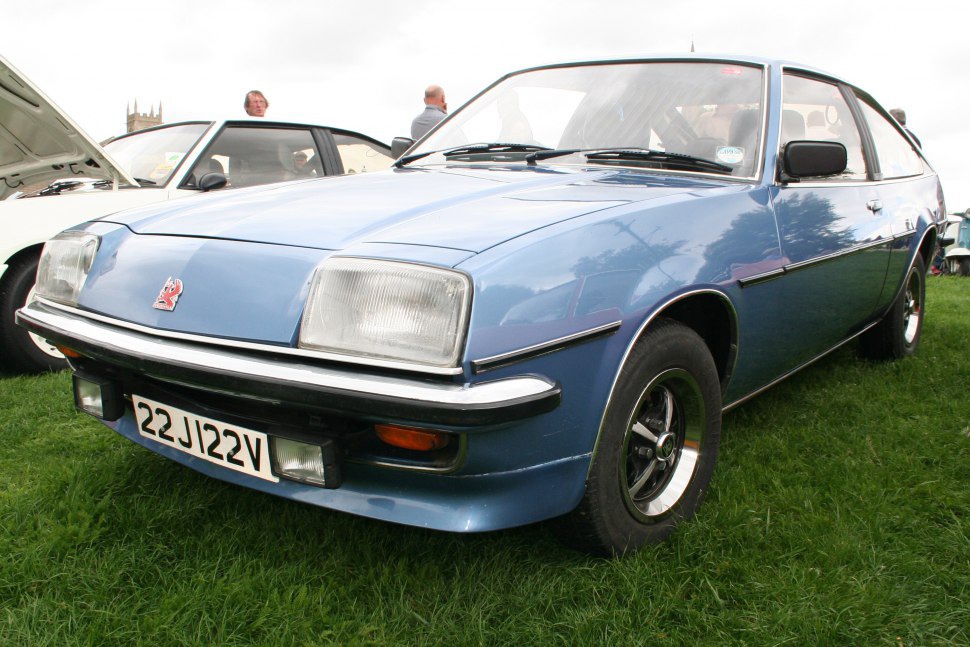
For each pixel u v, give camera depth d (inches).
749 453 99.9
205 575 70.2
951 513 83.3
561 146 103.5
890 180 138.8
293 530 79.4
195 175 169.2
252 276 64.5
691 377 77.7
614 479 69.8
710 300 81.0
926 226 146.2
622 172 93.0
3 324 139.1
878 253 122.1
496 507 63.0
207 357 62.4
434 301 56.6
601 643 61.2
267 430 65.4
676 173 93.9
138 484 88.7
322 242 64.9
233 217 75.1
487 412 55.2
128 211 85.7
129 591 68.6
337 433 62.5
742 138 98.0
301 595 65.7
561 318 61.2
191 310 65.9
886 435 107.6
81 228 83.4
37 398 125.3
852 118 131.0
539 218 67.2
